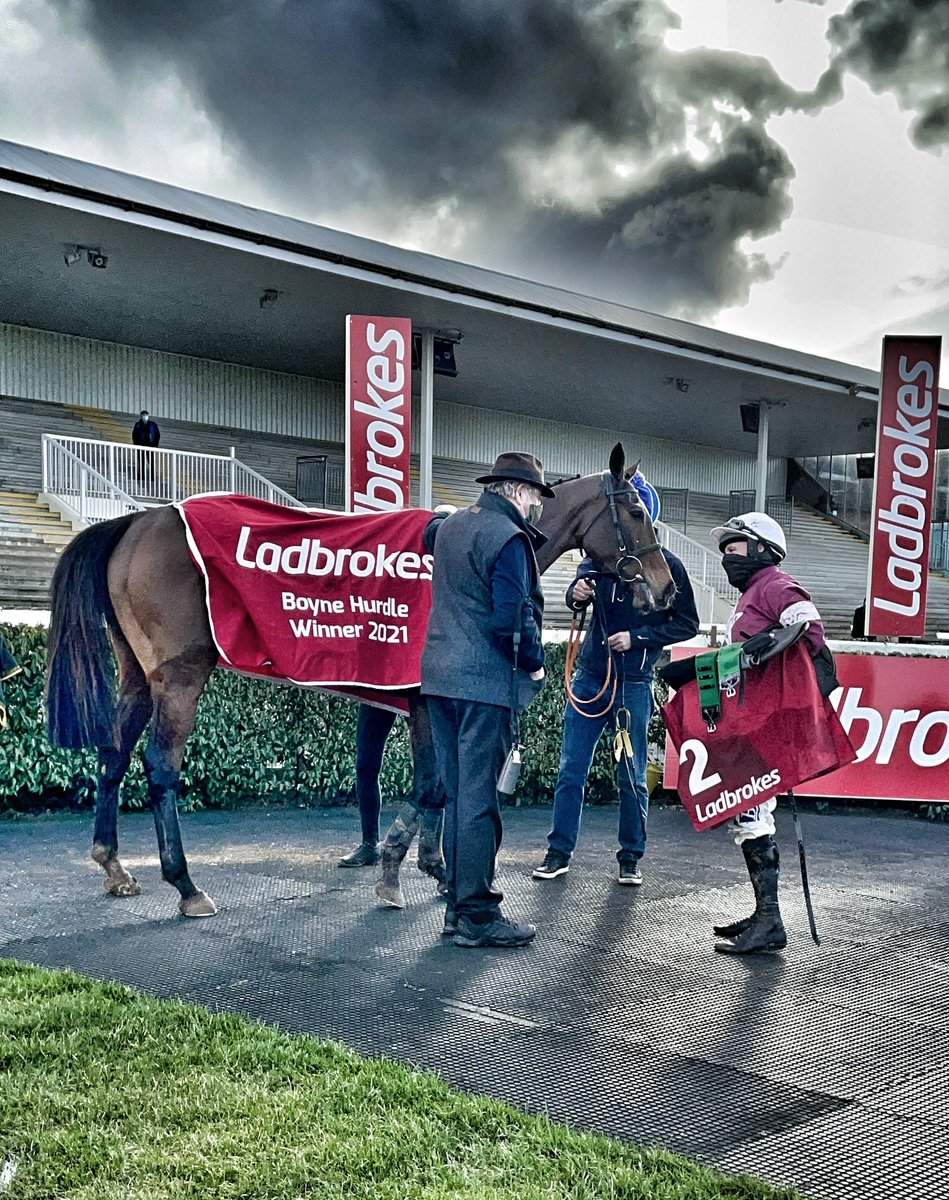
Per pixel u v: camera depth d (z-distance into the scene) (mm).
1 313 19109
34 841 5688
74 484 16516
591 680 5137
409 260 18828
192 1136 2254
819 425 28641
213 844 5770
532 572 3951
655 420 28656
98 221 13820
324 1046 2779
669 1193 2064
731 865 5414
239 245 14641
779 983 3541
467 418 27406
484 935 3885
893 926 4305
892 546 12078
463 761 3887
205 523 4387
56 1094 2439
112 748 4586
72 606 4441
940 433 28281
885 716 7039
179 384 22422
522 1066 2795
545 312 18031
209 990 3355
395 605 4531
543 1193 2035
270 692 6957
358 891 4738
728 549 4098
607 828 6488
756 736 3852
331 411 25062
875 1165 2299
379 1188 2053
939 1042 3033
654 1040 3004
